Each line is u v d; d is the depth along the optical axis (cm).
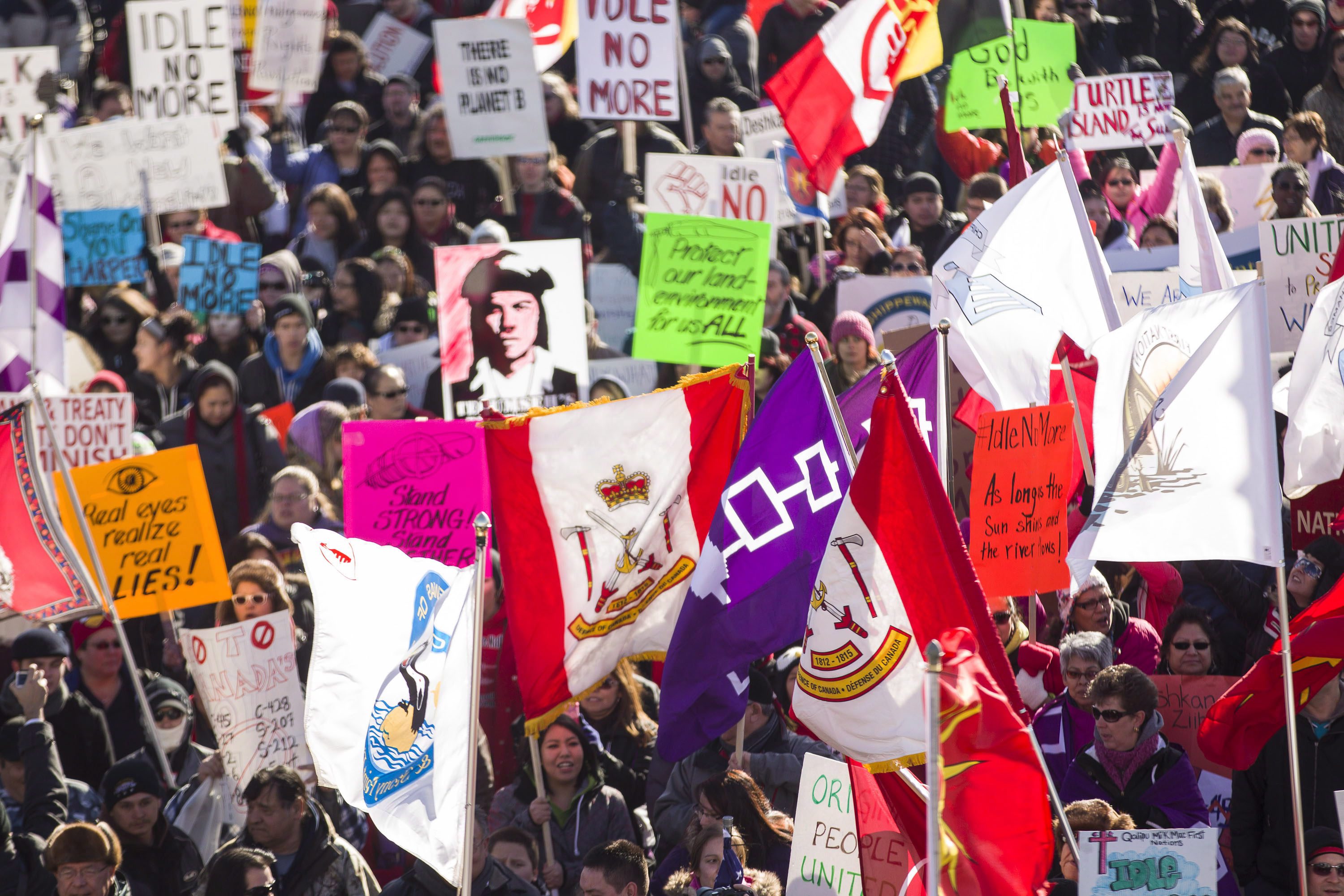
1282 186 3694
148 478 2700
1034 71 4194
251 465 3344
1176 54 5106
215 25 4081
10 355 3142
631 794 2545
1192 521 2002
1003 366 2580
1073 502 2788
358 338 3806
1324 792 2050
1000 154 4559
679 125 4822
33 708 2473
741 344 3162
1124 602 2883
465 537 2589
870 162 4694
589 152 4416
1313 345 2383
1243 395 1989
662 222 3166
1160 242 3791
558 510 2270
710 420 2278
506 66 3925
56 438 2631
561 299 3083
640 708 2616
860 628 1784
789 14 4994
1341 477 2436
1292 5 4781
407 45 5153
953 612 1744
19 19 5306
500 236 3828
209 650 2506
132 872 2292
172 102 4103
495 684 2686
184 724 2659
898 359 2308
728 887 1897
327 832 2216
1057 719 2320
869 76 3619
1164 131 4166
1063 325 2566
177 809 2461
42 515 2584
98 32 5544
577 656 2277
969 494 2828
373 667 1977
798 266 4241
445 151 4241
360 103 4856
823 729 1800
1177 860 1700
